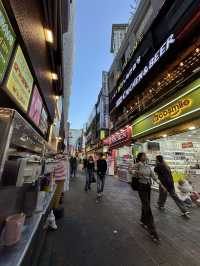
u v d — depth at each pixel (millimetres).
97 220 3584
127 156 12195
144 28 13398
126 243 2572
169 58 8703
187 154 9453
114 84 20547
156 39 10328
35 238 1325
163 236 2834
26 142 1330
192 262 2092
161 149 9438
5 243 998
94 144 34188
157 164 4578
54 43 3307
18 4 1653
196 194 5070
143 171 3236
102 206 4754
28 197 1500
